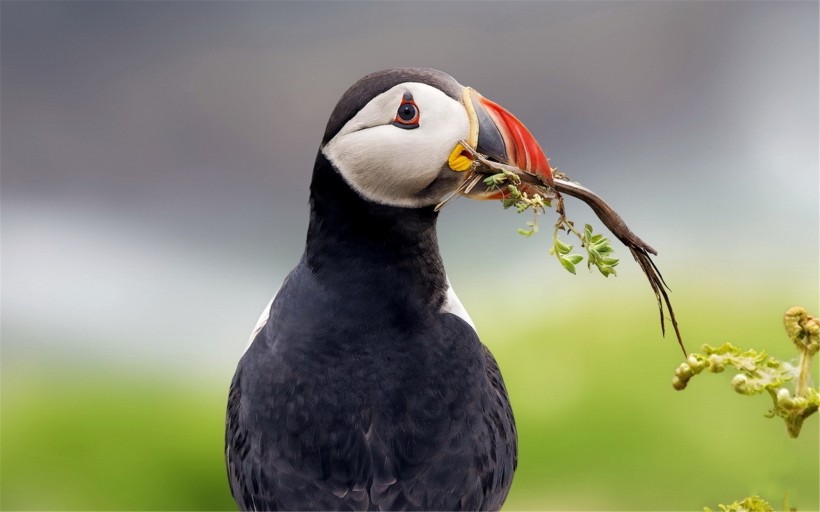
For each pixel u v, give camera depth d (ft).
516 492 15.05
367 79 13.92
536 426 15.16
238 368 13.97
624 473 15.06
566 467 15.08
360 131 13.91
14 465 15.12
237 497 13.92
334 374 13.87
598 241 13.75
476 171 13.91
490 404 13.93
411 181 13.89
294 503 13.83
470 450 13.87
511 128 13.91
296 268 13.99
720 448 15.07
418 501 13.83
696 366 13.48
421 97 13.89
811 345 13.47
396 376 13.87
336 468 13.83
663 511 14.99
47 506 15.07
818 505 14.90
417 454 13.83
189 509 15.08
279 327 13.93
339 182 13.92
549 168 13.89
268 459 13.84
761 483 14.96
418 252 13.93
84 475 15.12
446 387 13.88
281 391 13.87
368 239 13.92
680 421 15.15
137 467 15.14
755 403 15.10
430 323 13.92
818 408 13.47
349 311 13.91
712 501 14.98
